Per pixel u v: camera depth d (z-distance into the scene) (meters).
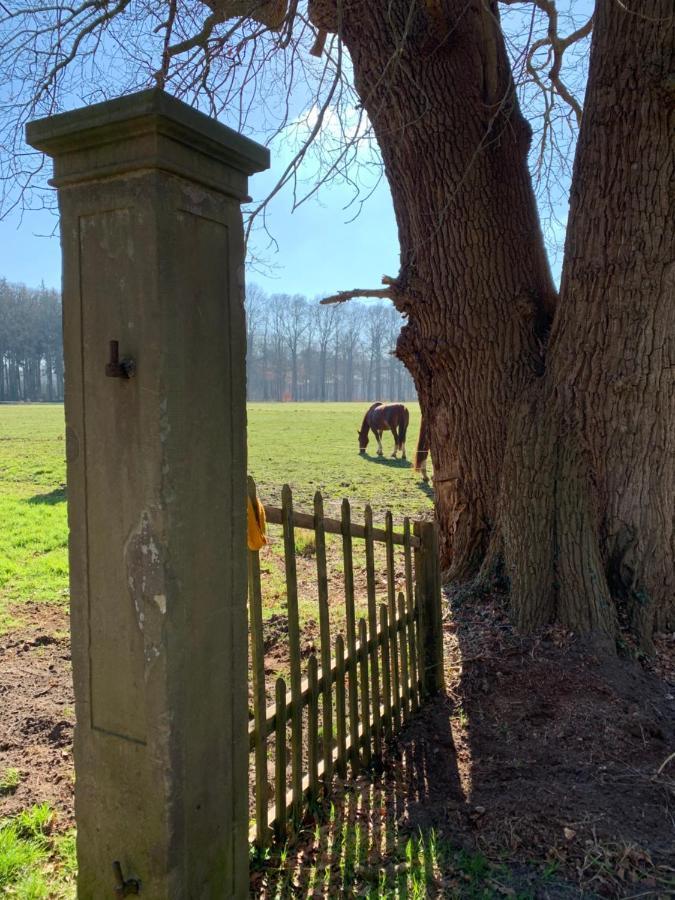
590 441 4.31
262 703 2.24
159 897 1.68
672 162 3.98
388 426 17.97
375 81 4.73
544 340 4.78
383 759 3.04
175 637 1.64
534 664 3.67
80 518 1.72
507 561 4.22
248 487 2.09
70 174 1.63
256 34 4.69
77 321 1.67
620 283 4.15
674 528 4.45
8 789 2.81
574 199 4.33
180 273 1.61
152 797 1.67
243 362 1.87
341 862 2.29
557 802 2.61
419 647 3.50
